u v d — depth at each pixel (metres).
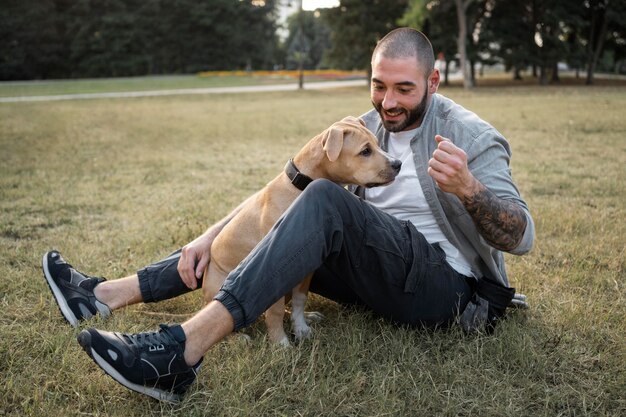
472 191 2.46
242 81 43.09
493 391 2.50
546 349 2.82
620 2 32.72
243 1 61.31
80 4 53.88
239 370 2.57
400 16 34.97
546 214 5.25
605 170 7.32
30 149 9.77
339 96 25.36
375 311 2.96
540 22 33.97
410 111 2.83
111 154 9.38
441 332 2.94
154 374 2.31
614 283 3.73
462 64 31.69
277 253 2.39
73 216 5.57
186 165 8.38
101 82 42.69
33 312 3.29
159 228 5.07
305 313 3.28
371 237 2.57
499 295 2.89
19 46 51.44
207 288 3.13
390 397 2.42
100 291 3.20
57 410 2.34
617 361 2.71
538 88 30.09
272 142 10.66
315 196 2.47
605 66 51.19
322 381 2.48
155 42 57.44
